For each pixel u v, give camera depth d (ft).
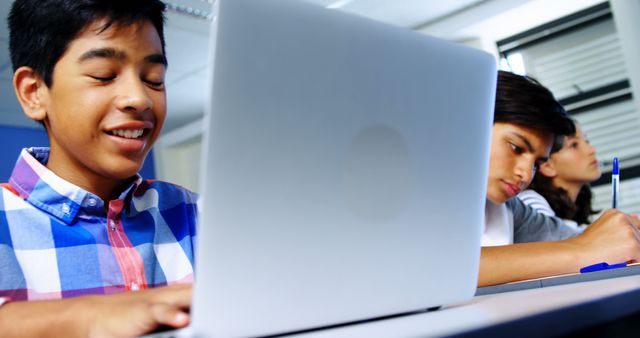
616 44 11.30
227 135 1.24
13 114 13.53
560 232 5.22
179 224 3.12
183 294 1.62
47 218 2.64
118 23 2.42
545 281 2.47
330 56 1.39
